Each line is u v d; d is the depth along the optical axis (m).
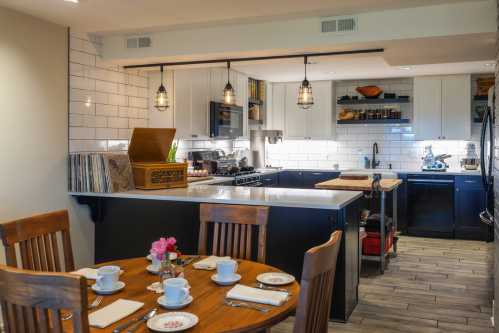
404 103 7.22
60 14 3.61
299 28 3.79
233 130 6.21
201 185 4.64
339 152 7.68
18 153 3.59
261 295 1.84
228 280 2.03
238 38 3.97
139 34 4.27
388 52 4.06
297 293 1.90
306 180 7.35
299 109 7.54
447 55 4.21
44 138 3.82
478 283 4.31
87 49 4.27
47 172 3.85
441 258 5.28
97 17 3.69
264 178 6.52
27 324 1.35
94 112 4.37
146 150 4.32
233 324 1.58
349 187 4.67
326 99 7.36
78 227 4.17
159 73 5.11
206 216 2.70
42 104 3.80
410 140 7.26
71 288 1.25
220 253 2.67
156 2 3.28
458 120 6.71
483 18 3.35
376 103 7.23
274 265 3.48
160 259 1.96
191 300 1.78
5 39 3.45
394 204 5.44
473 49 3.94
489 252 4.31
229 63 4.41
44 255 2.40
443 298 3.90
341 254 3.34
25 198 3.65
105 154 4.02
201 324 1.58
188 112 5.26
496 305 2.67
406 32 3.53
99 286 1.94
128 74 4.84
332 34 3.70
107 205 4.11
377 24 3.59
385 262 4.88
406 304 3.77
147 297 1.87
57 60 3.94
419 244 6.06
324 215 3.34
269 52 4.01
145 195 3.77
